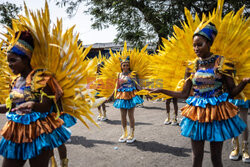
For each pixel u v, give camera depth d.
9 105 1.96
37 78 1.85
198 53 2.19
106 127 5.92
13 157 1.83
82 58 2.19
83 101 2.13
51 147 1.92
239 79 2.30
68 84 2.04
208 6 13.86
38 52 1.96
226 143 4.13
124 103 4.45
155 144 4.36
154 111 7.99
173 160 3.57
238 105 3.32
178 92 2.46
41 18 2.02
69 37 2.07
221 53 2.40
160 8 14.17
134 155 3.85
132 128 4.56
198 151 2.24
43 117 1.94
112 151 4.09
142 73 4.54
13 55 1.84
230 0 12.29
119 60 4.81
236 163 3.26
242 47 2.26
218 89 2.21
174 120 5.83
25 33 1.90
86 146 4.40
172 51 2.63
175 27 2.60
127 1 14.16
